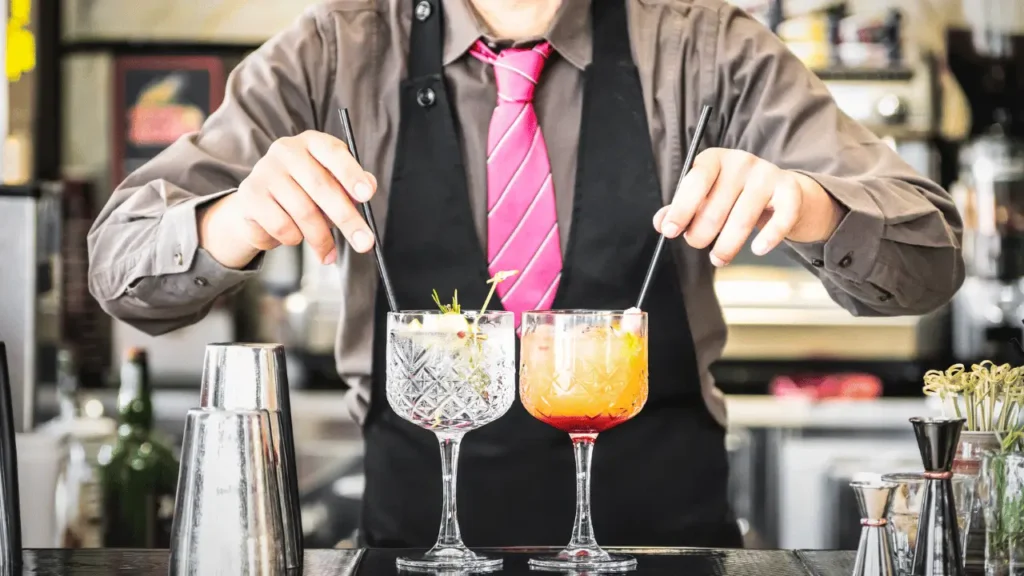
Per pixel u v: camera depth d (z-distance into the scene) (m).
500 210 1.73
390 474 1.71
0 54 3.03
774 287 4.46
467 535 1.68
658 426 1.71
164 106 4.68
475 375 1.24
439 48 1.76
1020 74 4.55
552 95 1.77
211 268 1.58
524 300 1.71
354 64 1.80
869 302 1.67
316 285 4.47
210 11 4.66
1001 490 1.22
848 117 1.81
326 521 3.38
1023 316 4.38
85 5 4.64
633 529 1.70
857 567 1.14
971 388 1.33
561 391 1.25
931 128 4.47
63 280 4.27
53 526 2.39
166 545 2.35
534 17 1.78
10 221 2.37
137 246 1.64
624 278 1.71
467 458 1.68
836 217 1.57
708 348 1.79
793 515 4.00
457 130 1.76
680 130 1.79
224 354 1.24
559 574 1.22
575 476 1.67
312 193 1.39
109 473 2.34
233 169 1.75
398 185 1.74
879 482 1.15
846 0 4.58
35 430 2.47
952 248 1.64
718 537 1.71
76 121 4.67
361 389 1.77
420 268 1.73
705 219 1.41
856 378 4.22
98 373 4.24
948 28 4.59
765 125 1.78
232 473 1.07
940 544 1.11
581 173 1.74
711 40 1.80
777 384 4.23
